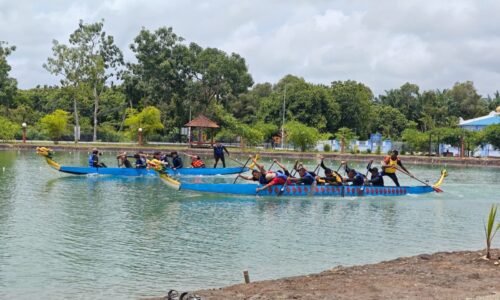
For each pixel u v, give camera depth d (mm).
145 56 79312
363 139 90875
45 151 30766
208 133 79125
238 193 24422
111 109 86625
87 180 30094
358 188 25219
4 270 12211
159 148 63125
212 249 14500
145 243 15078
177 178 32094
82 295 10539
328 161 55469
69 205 21344
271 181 24547
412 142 68562
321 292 9523
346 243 15570
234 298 9172
